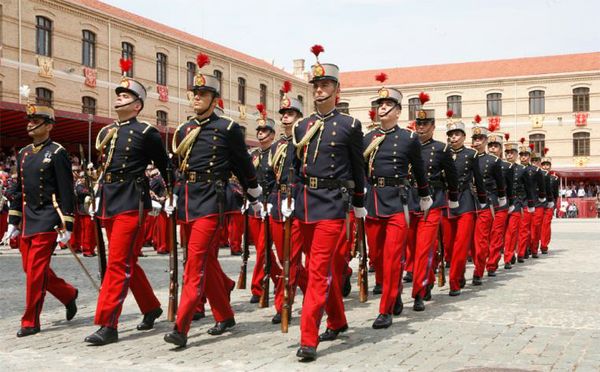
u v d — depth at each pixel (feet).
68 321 24.67
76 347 20.38
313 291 19.19
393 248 23.89
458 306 27.45
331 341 20.99
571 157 159.22
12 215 23.57
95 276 36.86
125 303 28.12
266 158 32.12
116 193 21.93
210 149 21.39
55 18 96.02
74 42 99.19
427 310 26.61
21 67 90.17
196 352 19.63
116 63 106.73
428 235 27.45
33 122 23.36
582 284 33.68
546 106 160.76
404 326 23.31
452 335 21.74
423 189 25.89
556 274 38.17
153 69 114.62
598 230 86.94
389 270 23.61
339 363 18.20
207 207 21.07
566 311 25.94
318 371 17.37
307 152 20.38
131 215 21.75
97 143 22.40
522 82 161.99
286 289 21.03
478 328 22.84
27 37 91.40
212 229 21.02
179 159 21.61
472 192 31.81
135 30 110.42
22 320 22.41
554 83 160.15
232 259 47.42
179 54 120.16
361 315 25.49
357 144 20.22
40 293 22.57
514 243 42.96
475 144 38.47
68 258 48.57
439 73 170.60
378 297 29.78
